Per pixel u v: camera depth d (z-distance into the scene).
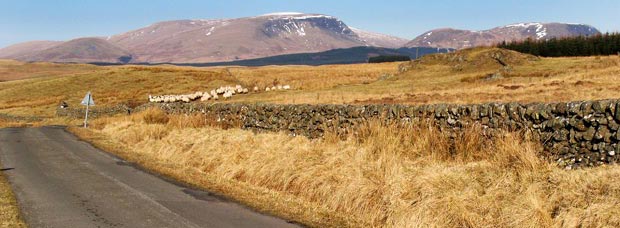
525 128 10.05
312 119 15.96
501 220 7.34
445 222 7.67
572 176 7.72
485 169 9.09
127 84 80.31
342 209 9.34
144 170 13.85
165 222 8.11
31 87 83.25
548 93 30.98
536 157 8.88
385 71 95.31
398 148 11.62
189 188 11.26
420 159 10.79
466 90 40.09
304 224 8.43
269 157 12.56
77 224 7.87
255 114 19.23
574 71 49.50
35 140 22.75
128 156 16.84
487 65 63.69
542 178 8.05
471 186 8.41
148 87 77.06
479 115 11.14
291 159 11.95
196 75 87.50
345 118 14.66
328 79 80.06
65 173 13.12
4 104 72.50
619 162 8.22
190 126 21.61
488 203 7.77
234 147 14.40
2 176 12.45
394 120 13.12
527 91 33.84
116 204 9.38
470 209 7.77
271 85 69.38
